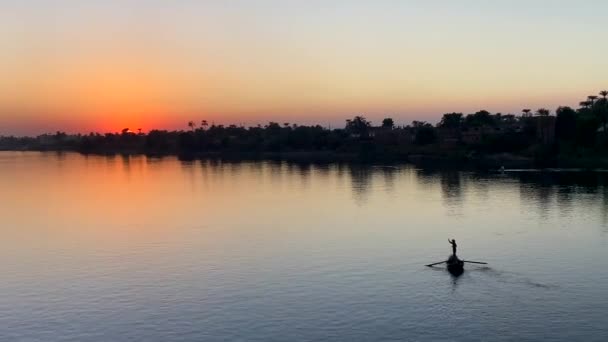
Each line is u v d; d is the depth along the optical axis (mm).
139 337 50656
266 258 76500
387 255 77188
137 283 65875
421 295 59812
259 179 192250
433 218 106375
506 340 48562
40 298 61219
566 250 78250
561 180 166125
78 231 99250
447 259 73250
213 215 114812
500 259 74125
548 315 53875
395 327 51562
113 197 148750
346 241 86875
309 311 55781
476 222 101125
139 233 96188
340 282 64875
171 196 148625
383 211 116188
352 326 52000
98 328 52750
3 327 53312
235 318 54438
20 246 87312
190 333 51188
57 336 51156
